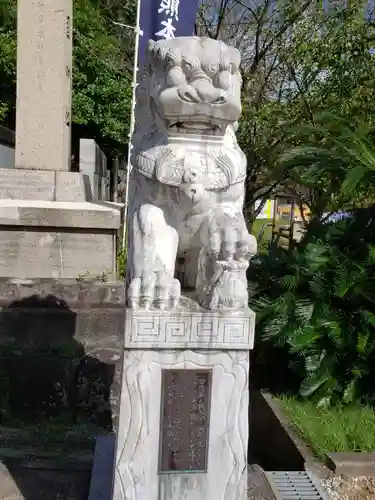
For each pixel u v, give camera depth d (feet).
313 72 24.34
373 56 22.52
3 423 10.70
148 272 6.56
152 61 6.64
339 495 9.09
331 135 15.75
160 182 6.73
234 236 6.57
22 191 20.86
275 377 13.52
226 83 6.20
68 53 22.35
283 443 10.97
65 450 9.66
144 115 7.34
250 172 27.66
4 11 33.58
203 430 6.76
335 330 11.68
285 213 44.42
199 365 6.64
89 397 11.76
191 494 6.82
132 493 6.72
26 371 12.37
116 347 13.88
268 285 13.55
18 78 21.88
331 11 24.85
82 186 21.39
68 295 14.75
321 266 12.44
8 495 8.15
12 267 16.49
